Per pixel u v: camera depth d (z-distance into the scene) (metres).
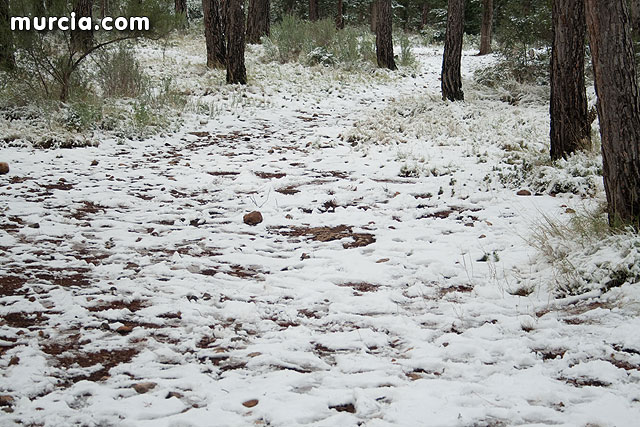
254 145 11.70
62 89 12.62
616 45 5.03
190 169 9.53
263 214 7.24
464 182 8.30
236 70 18.14
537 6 17.61
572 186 7.54
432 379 3.39
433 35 38.28
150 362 3.60
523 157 9.08
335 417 2.94
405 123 13.66
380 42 22.77
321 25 23.95
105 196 7.74
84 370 3.48
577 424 2.84
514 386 3.25
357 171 9.45
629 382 3.24
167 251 5.88
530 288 4.84
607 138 5.20
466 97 16.70
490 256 5.59
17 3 11.73
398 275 5.31
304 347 3.88
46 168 9.03
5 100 12.00
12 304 4.40
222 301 4.69
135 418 2.95
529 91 16.55
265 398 3.15
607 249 4.95
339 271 5.42
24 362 3.53
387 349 3.87
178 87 16.98
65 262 5.39
